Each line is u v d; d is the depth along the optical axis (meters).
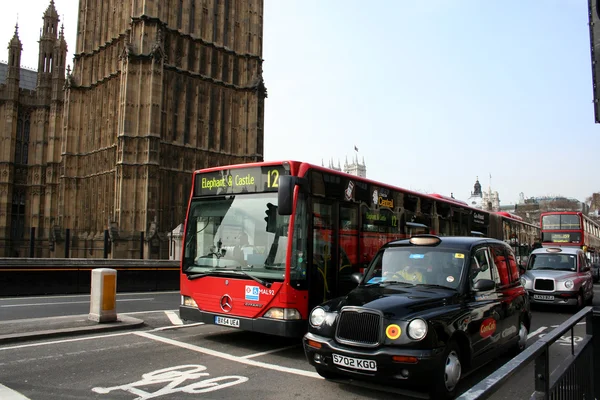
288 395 6.37
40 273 17.86
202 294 9.59
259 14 51.44
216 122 47.31
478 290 6.95
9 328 10.07
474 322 6.67
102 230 44.16
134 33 41.97
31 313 13.01
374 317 6.06
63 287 18.39
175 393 6.36
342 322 6.28
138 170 40.66
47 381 6.77
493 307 7.41
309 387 6.74
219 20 48.31
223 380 7.01
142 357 8.27
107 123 45.72
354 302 6.50
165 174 42.47
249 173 9.63
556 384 3.70
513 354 8.67
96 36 48.97
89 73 49.53
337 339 6.24
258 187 9.45
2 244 56.03
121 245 39.41
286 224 8.80
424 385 5.93
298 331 8.55
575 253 17.34
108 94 46.16
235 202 9.68
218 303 9.29
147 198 40.12
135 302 16.33
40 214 58.38
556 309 16.56
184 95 44.44
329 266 9.61
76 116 49.47
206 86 46.50
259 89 49.44
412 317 5.92
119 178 40.44
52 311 13.44
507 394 5.68
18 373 7.13
